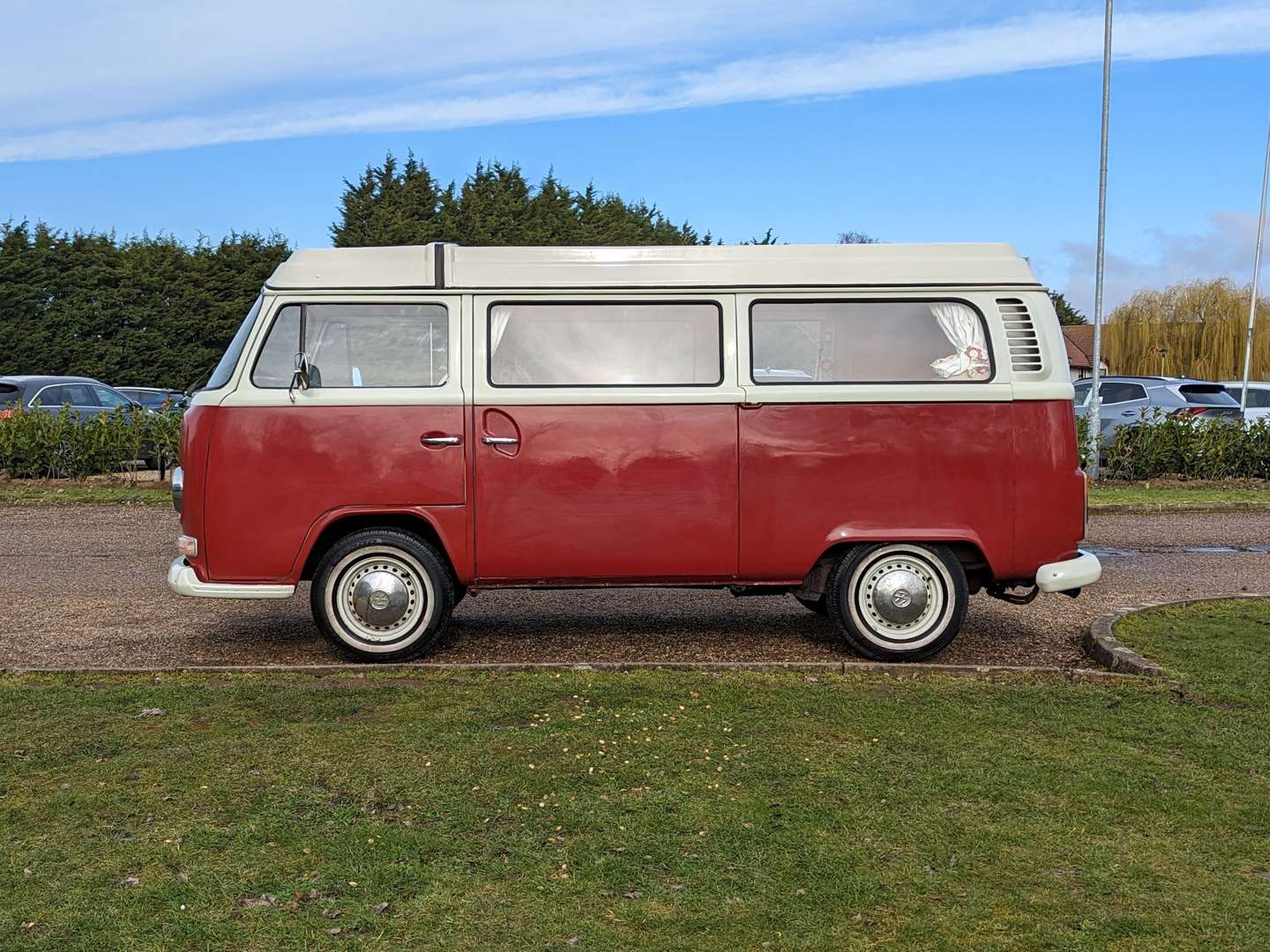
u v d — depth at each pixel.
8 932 3.52
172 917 3.61
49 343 36.12
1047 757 5.07
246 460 6.86
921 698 6.00
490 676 6.46
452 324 6.95
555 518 6.96
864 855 4.06
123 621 8.37
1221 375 46.50
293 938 3.49
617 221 52.62
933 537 7.02
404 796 4.59
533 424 6.93
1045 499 7.07
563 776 4.82
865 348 7.07
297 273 6.94
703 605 9.00
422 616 7.01
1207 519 15.16
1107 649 7.00
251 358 6.91
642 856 4.05
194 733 5.37
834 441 7.01
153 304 37.75
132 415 18.19
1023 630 8.11
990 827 4.31
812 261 7.08
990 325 7.08
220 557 6.90
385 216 44.31
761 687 6.23
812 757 5.06
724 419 6.98
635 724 5.51
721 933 3.52
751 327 7.03
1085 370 56.31
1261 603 8.60
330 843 4.15
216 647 7.53
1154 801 4.57
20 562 11.24
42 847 4.11
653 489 6.97
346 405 6.87
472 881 3.86
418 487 6.91
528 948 3.44
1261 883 3.87
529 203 49.50
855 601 7.11
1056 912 3.66
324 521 6.89
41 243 36.78
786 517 7.02
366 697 5.96
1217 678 6.38
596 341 6.99
